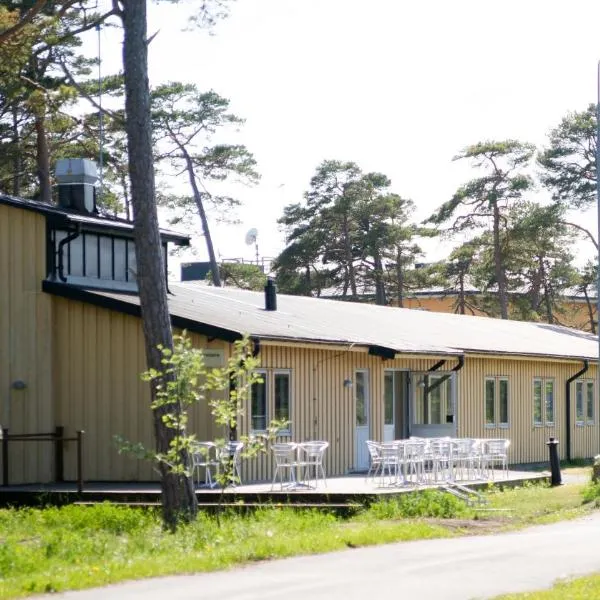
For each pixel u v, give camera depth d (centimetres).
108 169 5747
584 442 5106
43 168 5375
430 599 1526
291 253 8362
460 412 4166
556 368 4912
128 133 2473
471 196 8181
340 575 1731
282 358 3269
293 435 3303
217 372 2327
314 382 3406
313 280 8456
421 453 3033
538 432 4725
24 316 3269
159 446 2439
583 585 1606
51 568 1816
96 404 3209
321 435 3425
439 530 2291
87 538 2147
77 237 3362
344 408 3544
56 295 3253
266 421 3191
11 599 1548
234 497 2738
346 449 3541
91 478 3203
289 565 1834
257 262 8600
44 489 2923
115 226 3406
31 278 3269
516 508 2712
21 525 2438
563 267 8788
